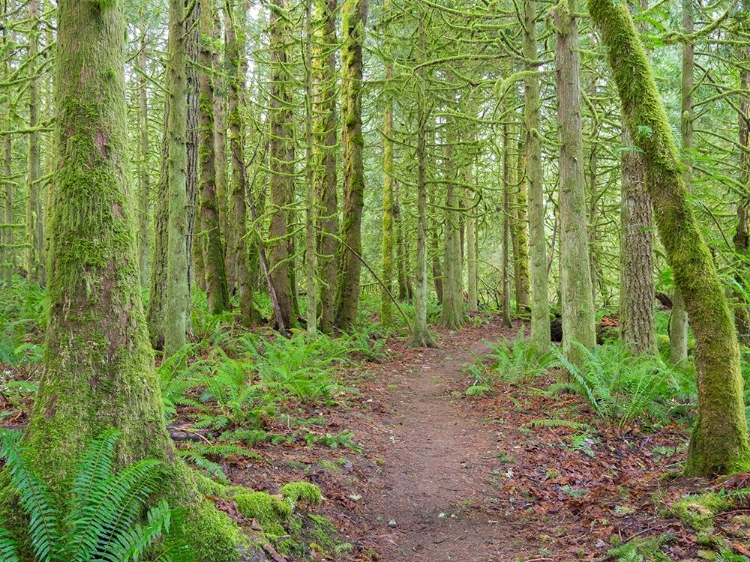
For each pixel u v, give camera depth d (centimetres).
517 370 1015
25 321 898
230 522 325
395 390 1005
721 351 425
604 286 2094
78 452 280
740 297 836
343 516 461
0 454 271
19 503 265
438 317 2189
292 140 1198
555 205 1764
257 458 493
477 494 549
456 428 776
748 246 1007
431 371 1218
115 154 309
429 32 1358
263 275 1919
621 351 862
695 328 433
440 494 548
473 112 1706
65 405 286
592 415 743
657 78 1011
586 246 882
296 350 840
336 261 1434
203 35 992
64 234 298
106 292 300
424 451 668
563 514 469
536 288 1113
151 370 318
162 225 935
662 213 431
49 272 302
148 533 252
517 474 589
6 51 1035
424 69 1369
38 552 250
